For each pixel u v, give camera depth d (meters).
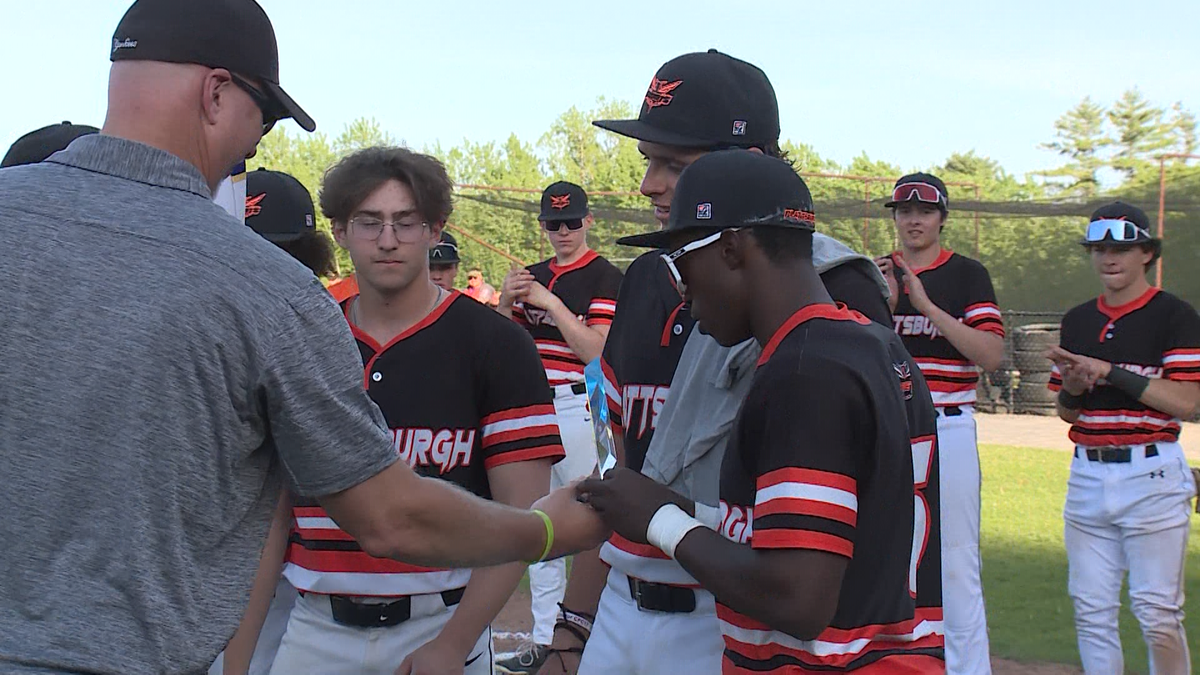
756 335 2.23
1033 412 17.70
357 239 2.92
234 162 1.87
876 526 2.09
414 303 3.01
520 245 19.16
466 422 2.99
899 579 2.14
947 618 5.20
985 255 18.94
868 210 16.20
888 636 2.16
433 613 2.96
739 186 2.18
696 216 2.21
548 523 2.14
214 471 1.64
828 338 2.11
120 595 1.58
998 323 5.66
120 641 1.57
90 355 1.58
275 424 1.69
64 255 1.62
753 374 2.44
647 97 2.79
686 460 2.57
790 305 2.19
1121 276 5.10
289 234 3.79
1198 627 6.01
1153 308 5.03
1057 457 12.83
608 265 6.96
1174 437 4.96
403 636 2.94
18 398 1.58
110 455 1.58
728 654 2.31
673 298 2.81
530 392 3.02
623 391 2.90
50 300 1.60
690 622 2.68
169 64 1.74
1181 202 15.86
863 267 2.57
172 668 1.62
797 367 2.07
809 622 2.02
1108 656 4.99
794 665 2.14
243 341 1.63
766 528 2.03
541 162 28.98
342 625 2.95
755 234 2.18
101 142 1.72
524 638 6.04
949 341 5.50
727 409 2.53
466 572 3.02
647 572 2.71
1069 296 18.41
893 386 2.12
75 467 1.58
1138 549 4.92
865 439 2.06
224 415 1.63
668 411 2.67
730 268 2.21
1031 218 18.56
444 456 2.97
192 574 1.64
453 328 2.99
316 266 3.88
